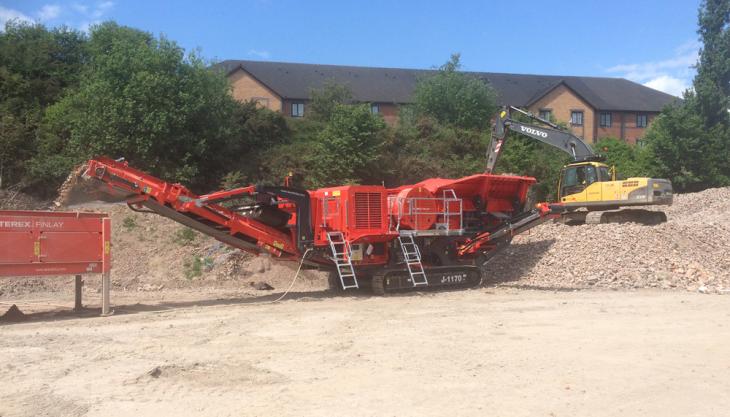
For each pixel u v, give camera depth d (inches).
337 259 529.0
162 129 973.8
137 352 303.0
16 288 582.2
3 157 992.9
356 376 259.0
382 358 293.0
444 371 268.2
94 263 426.6
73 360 284.2
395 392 235.8
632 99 2359.7
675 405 223.1
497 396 231.6
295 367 274.2
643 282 594.9
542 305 473.1
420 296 536.7
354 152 1133.1
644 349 315.9
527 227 657.0
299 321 400.2
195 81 1062.4
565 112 2181.3
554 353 305.4
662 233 687.7
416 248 569.3
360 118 1160.8
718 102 1882.4
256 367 273.0
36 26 1332.4
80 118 991.6
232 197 502.0
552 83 2357.3
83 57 1322.6
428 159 1302.9
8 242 390.6
